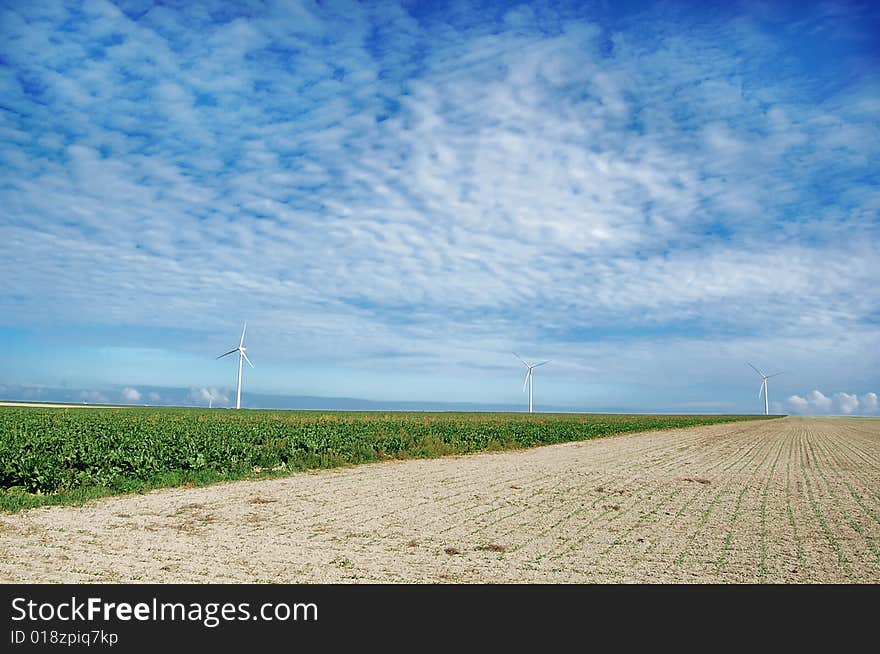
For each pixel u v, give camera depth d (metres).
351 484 20.27
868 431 76.50
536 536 13.02
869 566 11.17
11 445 24.73
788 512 16.39
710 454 35.75
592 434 51.06
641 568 10.84
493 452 33.94
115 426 37.31
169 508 15.53
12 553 11.00
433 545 12.14
